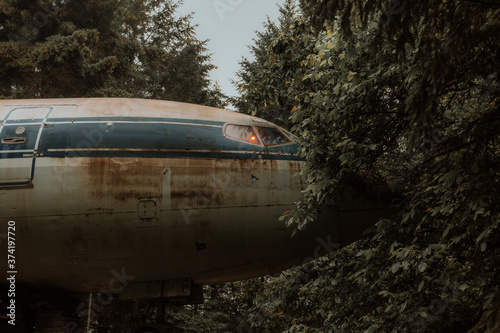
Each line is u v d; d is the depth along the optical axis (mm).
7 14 17844
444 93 6840
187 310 16953
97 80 18391
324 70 7984
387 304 7504
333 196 8211
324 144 8031
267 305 12539
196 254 8922
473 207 5867
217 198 8688
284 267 9727
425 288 6996
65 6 19078
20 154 8602
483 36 5438
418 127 6051
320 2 5797
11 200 8422
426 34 5582
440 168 7434
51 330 9797
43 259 8742
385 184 9086
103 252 8656
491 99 6469
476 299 6961
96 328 14047
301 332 8734
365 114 7891
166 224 8578
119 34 19469
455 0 5383
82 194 8461
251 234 8875
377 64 7473
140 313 14258
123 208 8492
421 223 7289
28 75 18781
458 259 7074
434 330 7055
